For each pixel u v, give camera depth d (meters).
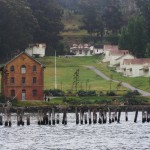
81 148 199.75
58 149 197.75
